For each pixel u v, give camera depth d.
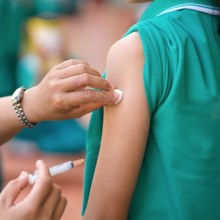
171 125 1.97
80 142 4.61
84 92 1.97
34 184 1.98
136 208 2.03
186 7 2.03
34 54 4.54
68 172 4.17
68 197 3.80
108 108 2.00
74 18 8.92
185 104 1.98
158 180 2.01
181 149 1.98
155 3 2.07
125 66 1.99
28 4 4.24
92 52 7.86
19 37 4.06
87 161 2.07
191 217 1.99
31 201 1.94
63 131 4.63
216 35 2.03
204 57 2.00
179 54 1.98
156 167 2.01
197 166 1.99
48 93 1.99
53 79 1.99
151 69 1.97
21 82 4.33
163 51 1.98
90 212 2.01
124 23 9.13
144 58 1.98
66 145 4.56
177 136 1.98
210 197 2.00
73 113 2.01
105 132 2.00
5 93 4.06
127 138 1.98
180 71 1.97
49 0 4.70
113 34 8.64
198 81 1.99
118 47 2.01
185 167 1.99
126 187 1.99
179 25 2.01
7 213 1.93
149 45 1.98
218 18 2.04
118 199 1.99
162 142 1.99
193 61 1.99
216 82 2.00
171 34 1.99
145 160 2.02
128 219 2.04
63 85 1.97
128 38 2.00
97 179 2.01
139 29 1.99
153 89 1.97
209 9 2.04
